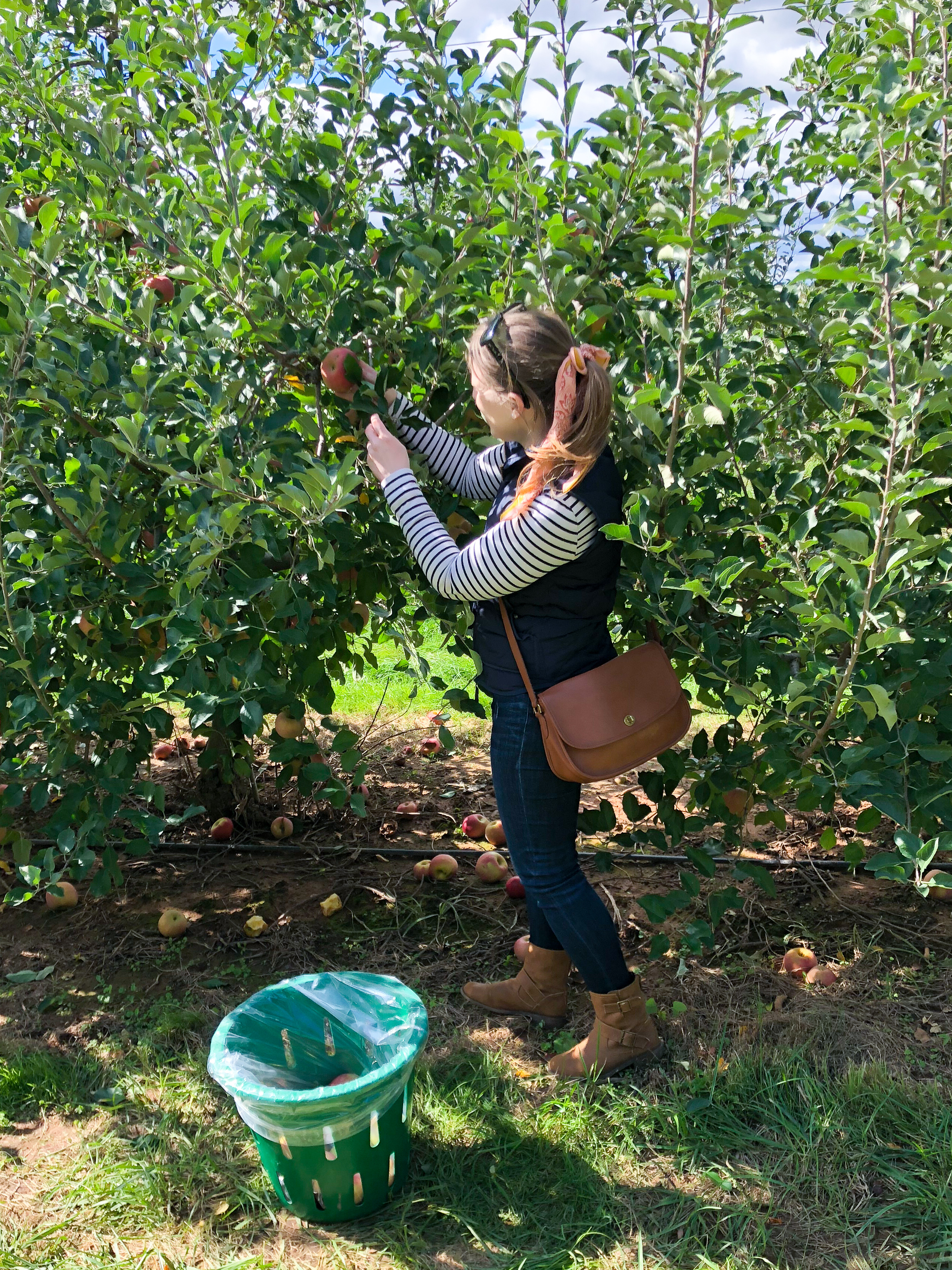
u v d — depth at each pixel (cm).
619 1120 214
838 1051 234
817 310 254
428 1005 260
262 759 408
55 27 338
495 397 201
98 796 315
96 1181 202
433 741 436
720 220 193
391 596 271
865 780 208
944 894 306
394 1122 190
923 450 182
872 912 300
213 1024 253
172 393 241
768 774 256
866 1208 191
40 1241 188
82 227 288
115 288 258
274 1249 186
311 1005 211
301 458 226
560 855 217
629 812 267
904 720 221
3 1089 230
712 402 212
